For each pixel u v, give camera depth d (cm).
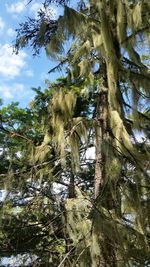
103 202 680
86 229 628
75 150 698
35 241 837
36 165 739
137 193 672
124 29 731
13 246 837
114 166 649
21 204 743
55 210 740
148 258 645
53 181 719
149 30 740
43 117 858
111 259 632
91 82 750
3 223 763
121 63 740
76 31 743
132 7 764
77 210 639
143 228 658
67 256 649
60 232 776
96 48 724
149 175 686
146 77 748
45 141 755
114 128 687
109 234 624
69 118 730
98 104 762
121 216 673
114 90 712
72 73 788
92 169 818
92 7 775
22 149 823
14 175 725
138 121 729
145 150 729
